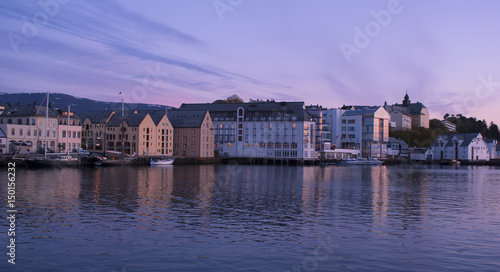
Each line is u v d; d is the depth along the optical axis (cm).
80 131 14875
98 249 3047
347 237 3469
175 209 4631
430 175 11869
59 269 2647
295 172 11819
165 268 2684
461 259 2912
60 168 10925
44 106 13925
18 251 2980
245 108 19000
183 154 17450
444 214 4600
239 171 11794
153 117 16688
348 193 6419
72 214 4238
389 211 4741
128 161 13400
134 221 3959
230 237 3419
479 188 7750
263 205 5016
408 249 3138
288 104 18538
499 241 3384
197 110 18212
